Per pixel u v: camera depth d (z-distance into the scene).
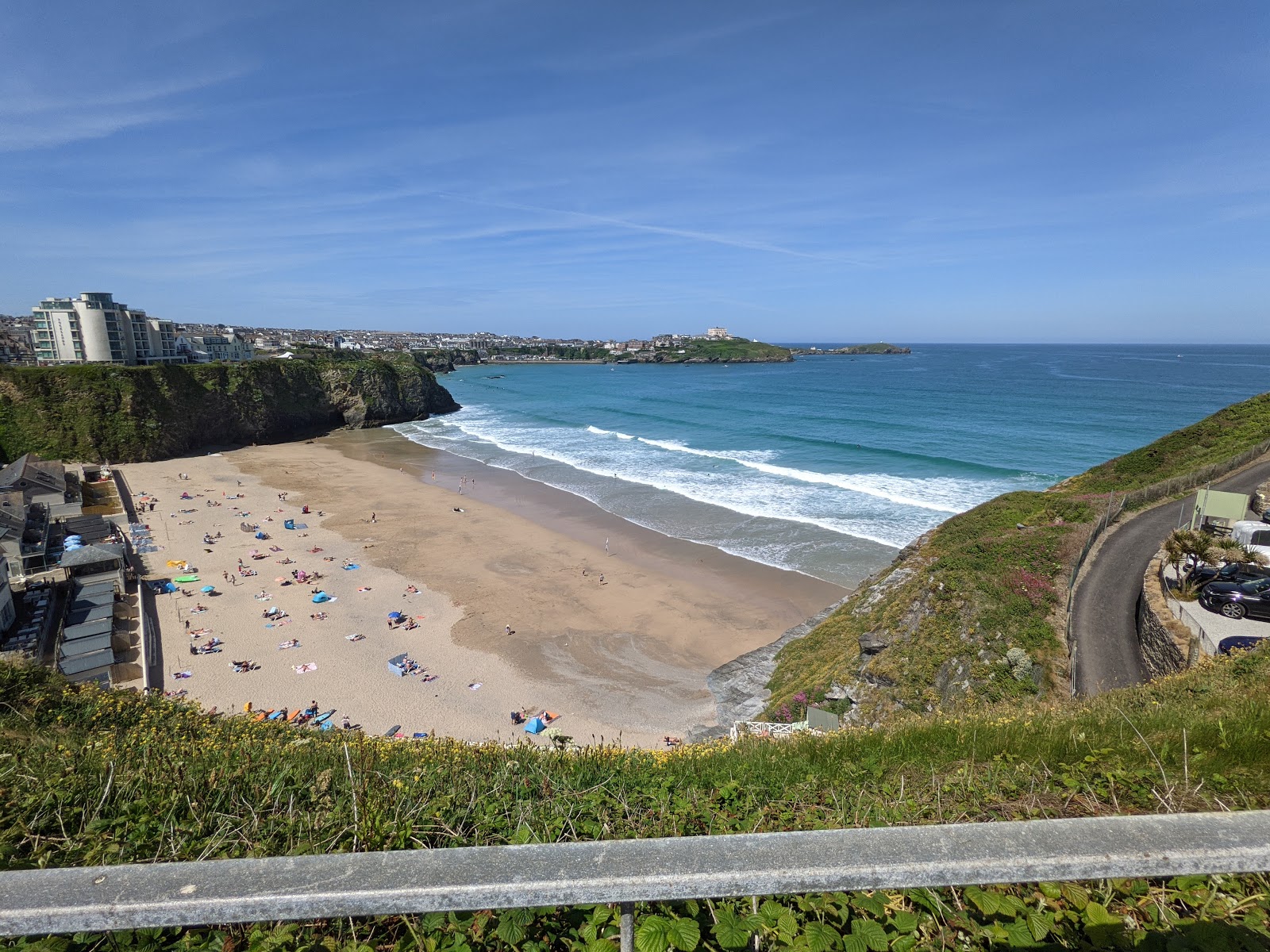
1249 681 8.72
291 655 26.88
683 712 22.73
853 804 4.62
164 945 2.64
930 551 24.91
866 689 17.58
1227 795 4.04
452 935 2.72
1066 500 26.91
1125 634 17.05
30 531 37.78
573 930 2.64
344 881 1.70
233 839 3.88
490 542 40.38
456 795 4.59
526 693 24.20
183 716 11.73
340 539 41.06
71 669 24.00
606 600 31.95
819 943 2.38
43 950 2.47
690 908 2.63
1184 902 2.72
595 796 4.78
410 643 27.89
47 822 4.06
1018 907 2.54
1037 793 4.45
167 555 37.81
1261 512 22.39
